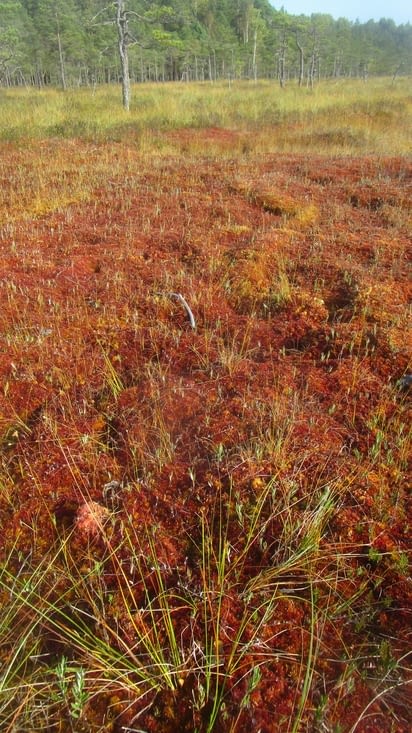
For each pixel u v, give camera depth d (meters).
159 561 1.79
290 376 2.77
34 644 1.56
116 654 1.51
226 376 2.77
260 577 1.72
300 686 1.44
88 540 1.87
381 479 2.08
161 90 21.81
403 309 3.35
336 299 3.67
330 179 7.07
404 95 18.84
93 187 6.68
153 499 2.04
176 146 9.78
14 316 3.38
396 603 1.65
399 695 1.42
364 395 2.61
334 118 12.90
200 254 4.41
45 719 1.38
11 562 1.82
